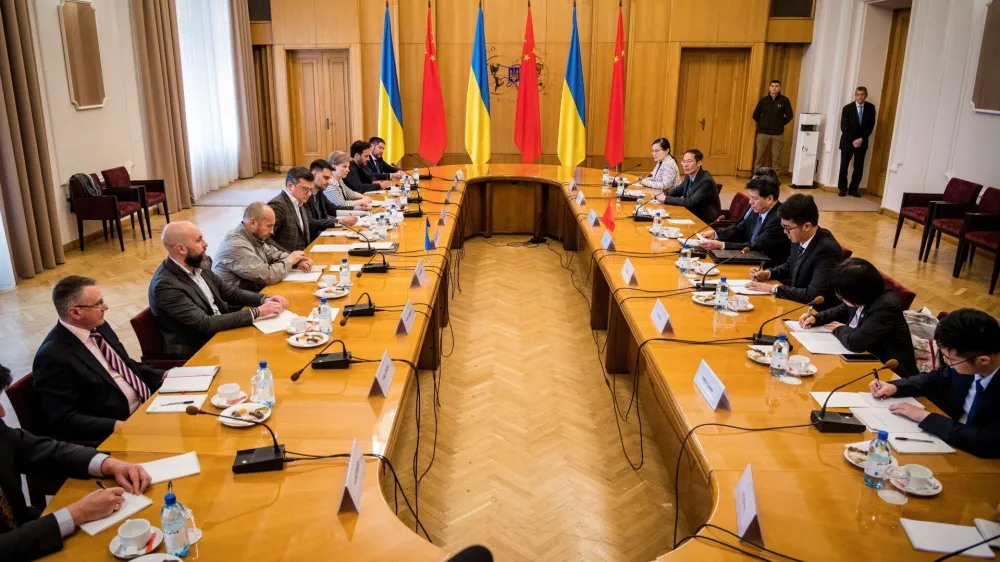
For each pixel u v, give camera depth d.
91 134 7.47
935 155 8.05
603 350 4.79
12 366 4.42
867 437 2.24
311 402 2.43
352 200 6.36
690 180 6.37
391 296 3.56
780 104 11.02
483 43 8.12
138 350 4.73
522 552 2.77
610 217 5.18
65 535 1.74
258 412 2.32
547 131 11.59
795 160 11.01
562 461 3.44
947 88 7.83
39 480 2.27
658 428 3.47
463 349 4.79
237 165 11.65
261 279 3.79
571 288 6.12
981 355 2.22
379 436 2.22
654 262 4.29
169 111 9.01
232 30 11.11
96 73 7.48
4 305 5.51
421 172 7.87
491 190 7.86
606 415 3.90
